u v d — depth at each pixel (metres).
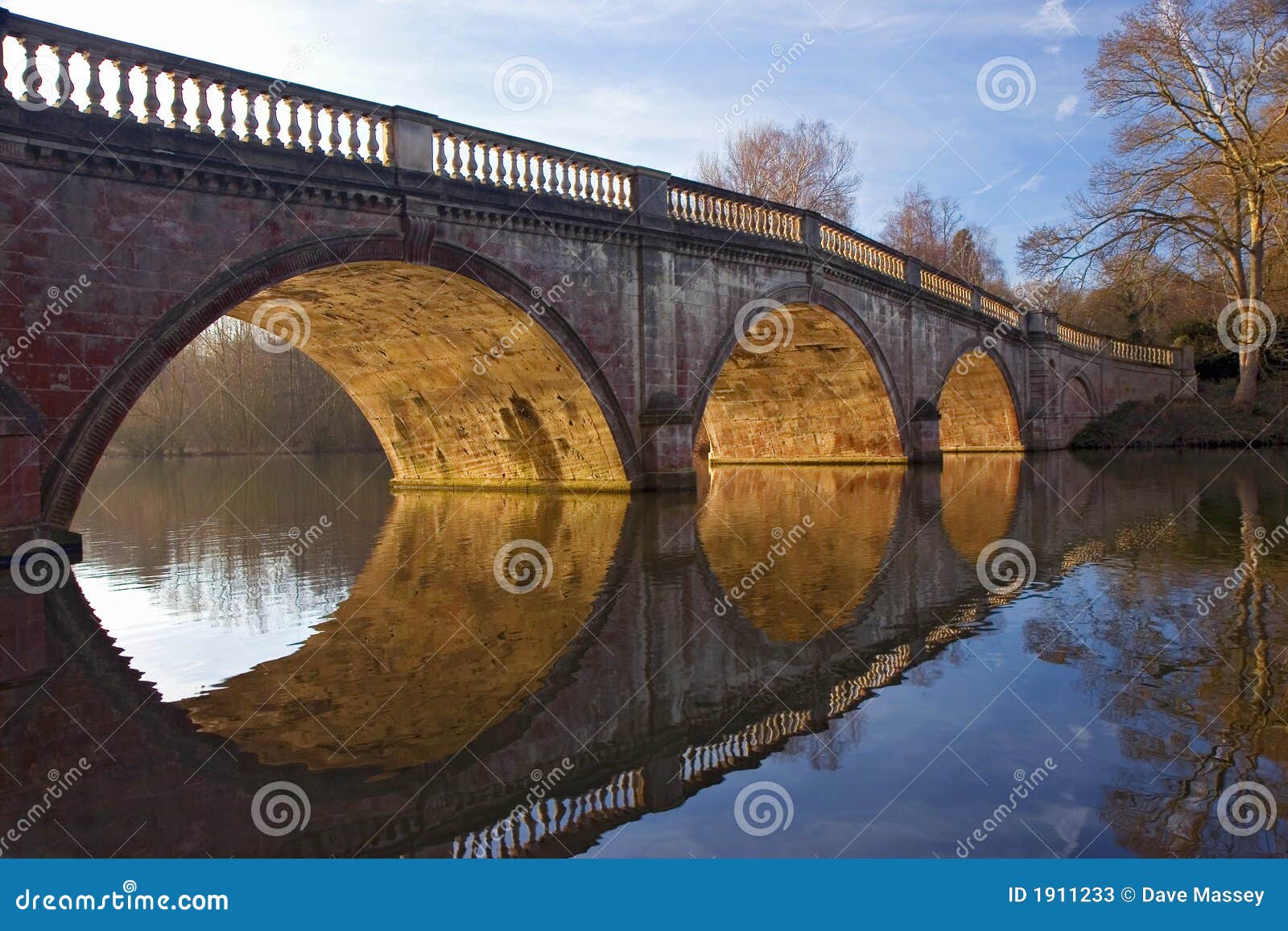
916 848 3.54
